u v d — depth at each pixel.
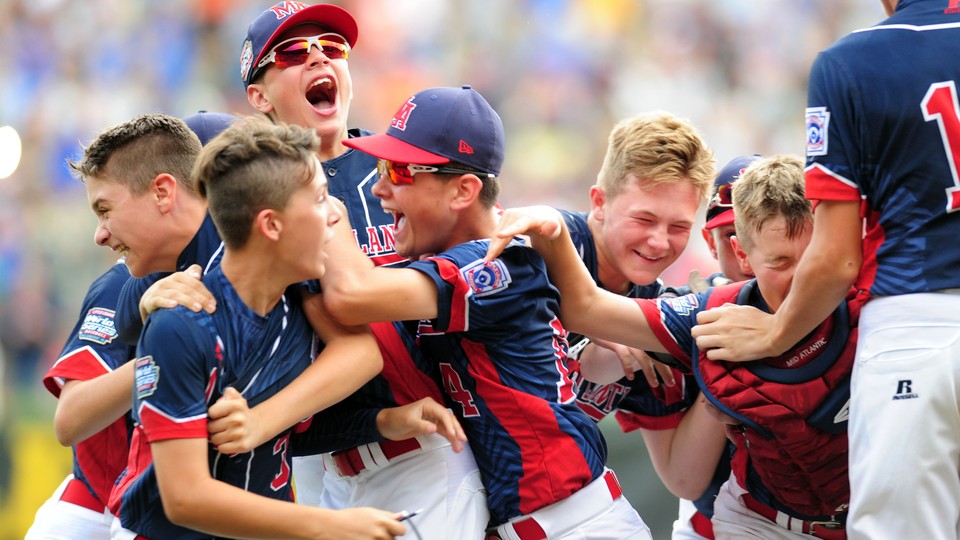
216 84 47.28
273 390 11.07
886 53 11.77
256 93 15.17
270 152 10.62
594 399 14.86
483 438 12.46
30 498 29.59
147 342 10.48
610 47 48.53
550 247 12.52
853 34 12.16
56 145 44.62
